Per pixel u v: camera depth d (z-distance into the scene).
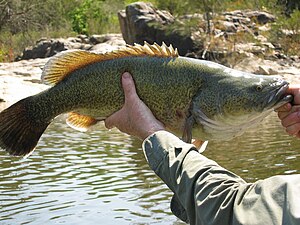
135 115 0.99
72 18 15.48
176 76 1.18
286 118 0.98
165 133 0.88
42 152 3.68
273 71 8.73
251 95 1.18
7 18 13.75
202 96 1.19
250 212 0.72
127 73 1.17
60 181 2.96
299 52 9.89
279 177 0.72
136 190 2.78
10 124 1.25
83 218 2.38
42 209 2.49
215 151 3.63
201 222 0.78
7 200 2.63
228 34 10.06
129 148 3.79
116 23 15.57
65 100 1.24
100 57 1.20
